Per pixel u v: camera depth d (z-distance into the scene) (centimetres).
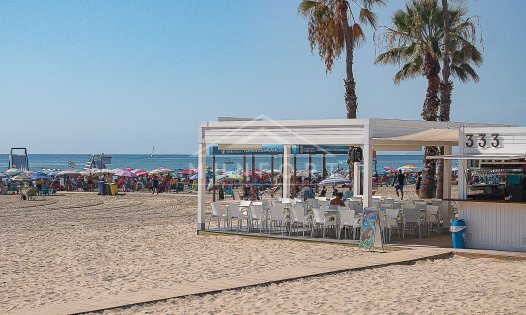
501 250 1578
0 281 1312
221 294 1134
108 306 1027
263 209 2017
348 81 3034
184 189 5388
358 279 1271
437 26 2966
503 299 1088
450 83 2845
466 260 1507
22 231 2209
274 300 1086
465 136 1631
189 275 1362
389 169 6944
